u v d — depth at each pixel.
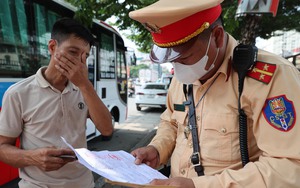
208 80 1.28
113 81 6.85
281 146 1.03
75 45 1.61
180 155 1.40
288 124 1.03
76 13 3.77
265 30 7.00
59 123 1.72
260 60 1.15
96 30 5.79
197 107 1.34
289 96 1.05
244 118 1.16
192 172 1.33
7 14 3.51
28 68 3.85
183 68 1.24
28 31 3.85
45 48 4.20
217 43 1.20
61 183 1.70
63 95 1.73
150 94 13.14
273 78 1.08
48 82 1.70
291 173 0.99
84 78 1.67
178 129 1.50
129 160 1.42
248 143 1.20
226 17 3.85
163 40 1.15
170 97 1.60
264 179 1.02
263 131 1.08
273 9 2.37
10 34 3.56
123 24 4.98
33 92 1.68
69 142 1.75
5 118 1.63
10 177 3.43
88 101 1.74
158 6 1.11
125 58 7.70
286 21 6.25
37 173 1.68
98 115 1.78
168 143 1.61
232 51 1.27
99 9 4.24
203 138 1.28
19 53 3.70
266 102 1.08
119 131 8.52
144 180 1.15
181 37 1.11
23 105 1.65
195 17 1.09
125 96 7.76
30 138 1.69
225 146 1.21
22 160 1.54
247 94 1.13
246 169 1.08
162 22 1.09
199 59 1.17
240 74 1.15
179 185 1.08
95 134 6.06
